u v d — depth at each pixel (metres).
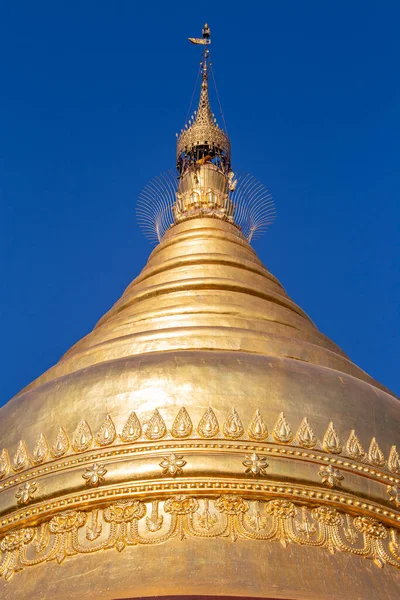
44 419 24.45
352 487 22.75
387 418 24.91
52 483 22.80
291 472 22.47
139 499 22.14
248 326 28.78
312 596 19.98
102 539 21.70
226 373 24.41
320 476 22.59
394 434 24.59
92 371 25.23
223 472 22.25
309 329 30.58
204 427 23.05
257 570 20.53
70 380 25.27
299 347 27.58
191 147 40.09
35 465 23.56
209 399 23.73
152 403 23.77
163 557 20.88
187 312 29.28
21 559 22.14
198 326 27.64
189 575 20.27
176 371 24.42
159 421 23.25
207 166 38.31
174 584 19.95
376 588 21.02
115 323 30.02
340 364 28.09
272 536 21.53
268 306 30.48
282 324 29.84
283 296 32.53
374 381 29.05
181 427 23.06
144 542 21.34
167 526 21.61
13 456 24.06
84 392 24.58
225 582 20.03
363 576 21.27
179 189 38.47
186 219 36.25
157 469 22.31
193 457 22.48
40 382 28.06
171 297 30.41
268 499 22.19
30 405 25.20
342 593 20.42
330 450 23.28
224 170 40.00
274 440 23.11
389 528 22.78
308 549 21.50
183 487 22.11
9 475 23.81
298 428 23.48
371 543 22.22
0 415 25.73
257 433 23.08
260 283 32.28
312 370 25.41
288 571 20.69
